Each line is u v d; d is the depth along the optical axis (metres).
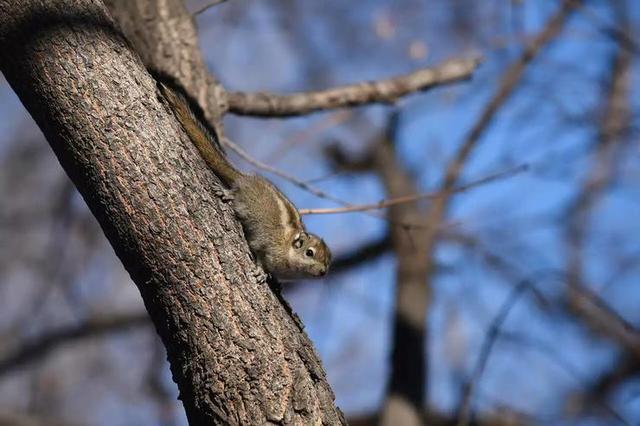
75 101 6.27
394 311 15.69
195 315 6.36
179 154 6.50
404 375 15.13
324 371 6.72
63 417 19.36
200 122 8.39
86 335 19.11
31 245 20.78
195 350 6.37
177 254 6.35
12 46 6.26
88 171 6.31
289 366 6.43
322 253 9.06
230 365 6.33
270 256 8.78
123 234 6.36
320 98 10.76
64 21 6.37
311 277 9.05
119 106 6.35
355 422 16.89
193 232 6.41
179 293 6.36
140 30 9.30
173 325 6.40
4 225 20.84
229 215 6.68
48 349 19.02
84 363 20.11
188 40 9.51
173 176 6.42
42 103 6.30
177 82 9.25
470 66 11.70
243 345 6.37
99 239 20.56
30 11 6.33
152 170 6.36
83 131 6.27
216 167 8.00
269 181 9.04
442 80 11.54
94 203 6.38
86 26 6.42
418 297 15.61
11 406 19.52
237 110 10.19
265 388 6.33
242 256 6.59
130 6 9.35
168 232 6.34
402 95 11.35
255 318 6.45
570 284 13.47
